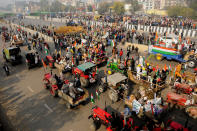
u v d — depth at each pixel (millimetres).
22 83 17547
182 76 16094
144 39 32688
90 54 22516
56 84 14531
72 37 33938
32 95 15094
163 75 15742
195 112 11508
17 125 11312
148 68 17062
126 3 85562
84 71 15547
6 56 23688
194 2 60312
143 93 12984
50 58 22109
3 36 38500
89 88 16125
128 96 13336
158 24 48125
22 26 54438
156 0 104125
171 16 67625
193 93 13352
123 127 9758
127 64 19188
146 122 10875
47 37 37281
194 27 39906
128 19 56969
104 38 32531
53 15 98562
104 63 22469
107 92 15352
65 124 11328
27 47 32062
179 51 21750
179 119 11617
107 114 10523
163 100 13367
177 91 13938
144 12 92375
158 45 24172
